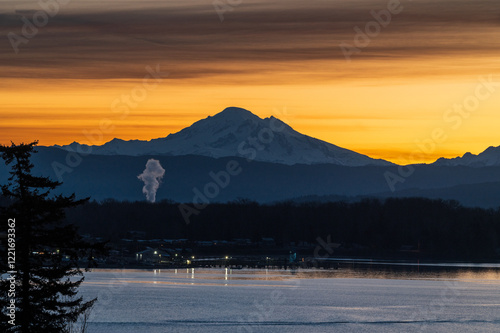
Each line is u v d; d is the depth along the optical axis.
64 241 101.81
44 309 103.00
